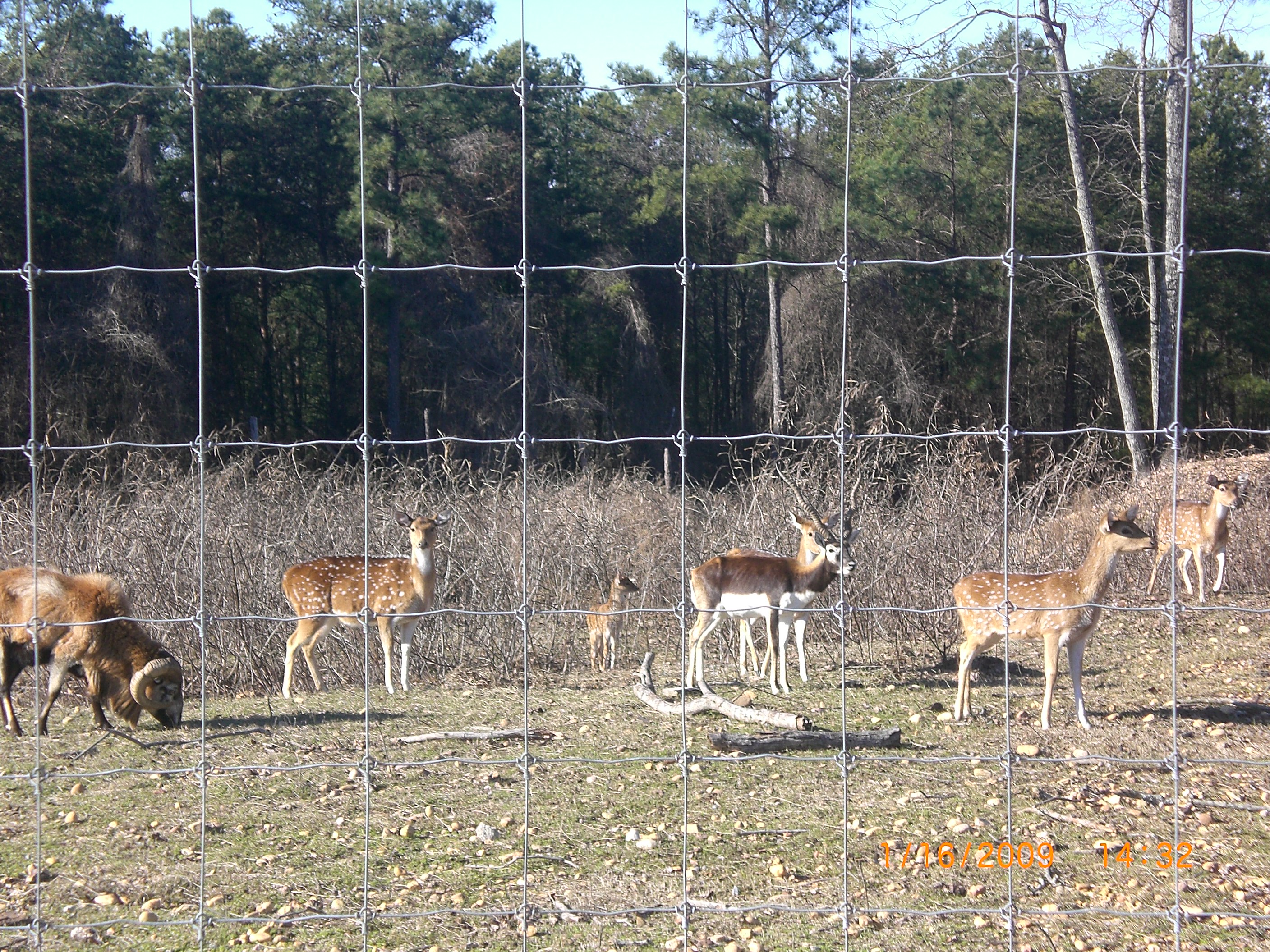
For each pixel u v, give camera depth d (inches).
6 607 347.9
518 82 207.2
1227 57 1533.0
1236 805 273.6
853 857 260.5
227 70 1360.7
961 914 220.7
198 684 468.4
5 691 355.6
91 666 351.3
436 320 1387.8
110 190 1219.2
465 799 301.7
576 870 255.1
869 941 221.3
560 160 1658.5
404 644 468.1
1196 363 1428.4
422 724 379.2
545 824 283.7
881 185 1387.8
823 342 1423.5
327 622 462.3
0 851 263.4
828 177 1405.0
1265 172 1477.6
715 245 1695.4
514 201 1467.8
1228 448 1195.9
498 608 511.5
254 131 1368.1
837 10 1229.1
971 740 355.6
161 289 1208.2
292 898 239.8
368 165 1222.9
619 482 658.8
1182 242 202.5
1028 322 1440.7
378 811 292.5
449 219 1364.4
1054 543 533.6
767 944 220.4
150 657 356.8
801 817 285.7
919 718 386.3
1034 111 1325.0
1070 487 602.2
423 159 1250.0
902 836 272.8
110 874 251.3
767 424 1502.2
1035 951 216.2
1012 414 1480.1
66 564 477.1
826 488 581.3
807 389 1405.0
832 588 518.9
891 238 1403.8
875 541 533.0
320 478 589.0
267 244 1502.2
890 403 1355.8
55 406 1109.1
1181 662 475.8
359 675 506.3
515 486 613.0
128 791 306.8
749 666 514.9
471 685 481.1
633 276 1619.1
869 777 318.0
